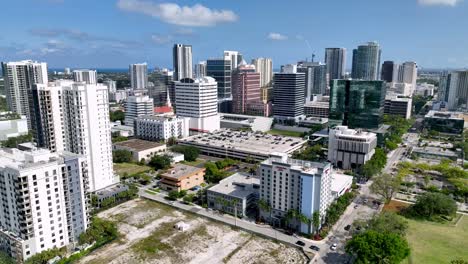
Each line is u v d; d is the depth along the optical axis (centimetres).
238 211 18762
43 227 14225
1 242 14788
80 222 15775
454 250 15125
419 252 14938
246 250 15362
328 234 16700
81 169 15550
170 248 15525
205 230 17212
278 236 16512
